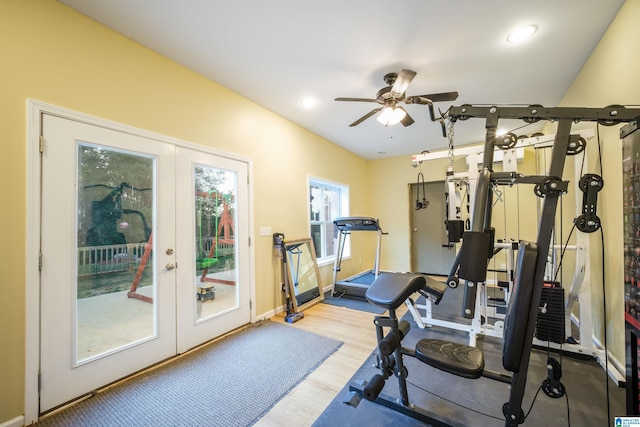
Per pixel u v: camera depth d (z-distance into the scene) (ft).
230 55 7.41
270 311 10.61
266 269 10.58
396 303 4.64
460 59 7.50
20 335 4.99
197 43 6.90
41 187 5.30
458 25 6.21
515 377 4.07
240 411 5.38
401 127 12.91
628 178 4.28
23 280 5.04
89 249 5.99
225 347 7.95
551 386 5.65
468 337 8.73
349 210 17.12
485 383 6.26
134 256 6.74
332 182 15.35
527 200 14.26
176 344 7.44
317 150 14.05
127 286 6.59
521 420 4.07
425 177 17.61
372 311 11.23
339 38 6.70
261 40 6.79
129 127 6.66
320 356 7.42
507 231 14.62
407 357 7.47
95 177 6.12
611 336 6.75
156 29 6.40
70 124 5.71
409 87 9.01
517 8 5.69
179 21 6.13
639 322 4.00
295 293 11.80
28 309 5.07
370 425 4.99
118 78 6.49
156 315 7.05
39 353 5.18
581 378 6.30
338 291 13.66
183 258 7.73
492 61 7.58
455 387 6.13
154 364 6.95
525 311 3.88
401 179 18.47
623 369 6.13
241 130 9.66
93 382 5.88
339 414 5.28
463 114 4.68
